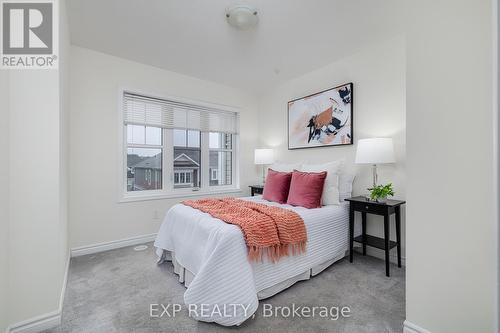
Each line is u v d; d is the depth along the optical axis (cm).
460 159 120
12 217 140
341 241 247
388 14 217
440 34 126
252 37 257
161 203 334
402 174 248
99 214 286
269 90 421
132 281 210
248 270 158
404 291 192
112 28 241
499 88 84
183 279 205
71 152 268
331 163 282
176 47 278
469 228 117
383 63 264
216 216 192
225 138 420
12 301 139
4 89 134
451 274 123
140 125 327
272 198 292
